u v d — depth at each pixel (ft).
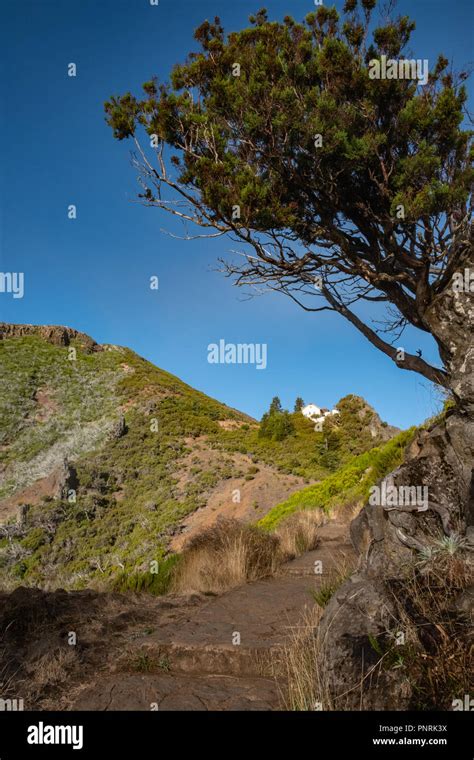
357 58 17.89
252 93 17.53
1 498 139.44
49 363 248.93
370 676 8.66
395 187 17.10
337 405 191.93
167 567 28.14
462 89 17.38
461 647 8.55
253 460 156.15
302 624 15.03
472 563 10.54
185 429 183.32
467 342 13.43
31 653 13.96
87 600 19.94
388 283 18.61
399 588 10.37
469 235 15.88
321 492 57.82
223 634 14.70
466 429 12.66
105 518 124.57
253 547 25.44
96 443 173.88
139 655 13.71
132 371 253.24
